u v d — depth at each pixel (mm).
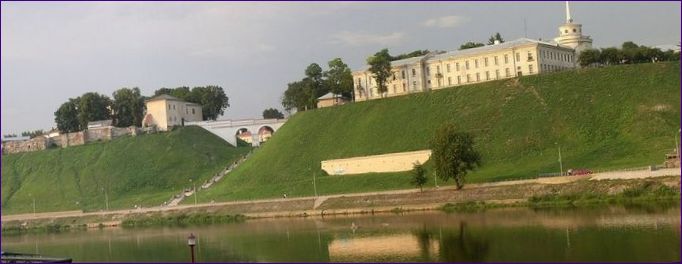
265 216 184500
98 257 126125
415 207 162000
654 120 188125
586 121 197375
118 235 170750
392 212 163500
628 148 177625
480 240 108875
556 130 197625
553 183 151000
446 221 134500
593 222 114000
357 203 174000
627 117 193500
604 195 139000
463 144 164375
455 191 163250
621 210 123688
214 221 188250
